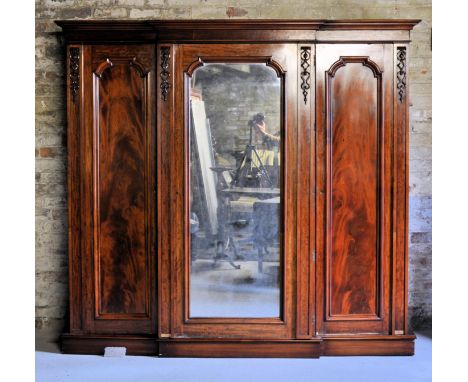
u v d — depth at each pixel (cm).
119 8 377
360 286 345
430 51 379
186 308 343
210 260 343
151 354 348
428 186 383
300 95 336
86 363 335
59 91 379
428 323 387
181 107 338
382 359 340
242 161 341
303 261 340
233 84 339
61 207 382
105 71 343
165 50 336
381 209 341
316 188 340
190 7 376
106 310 351
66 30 341
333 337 344
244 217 343
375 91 339
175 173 340
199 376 316
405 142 340
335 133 341
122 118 344
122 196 346
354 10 375
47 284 385
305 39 334
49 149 380
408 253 367
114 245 348
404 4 377
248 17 375
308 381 310
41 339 378
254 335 342
